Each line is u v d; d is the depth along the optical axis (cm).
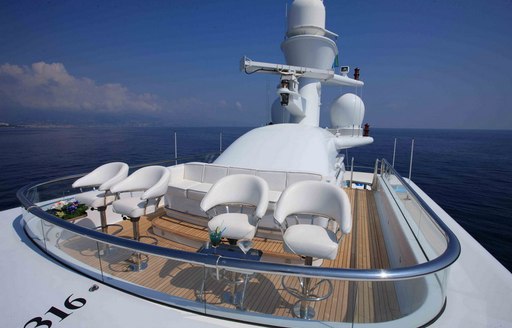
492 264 252
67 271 223
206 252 226
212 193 272
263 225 327
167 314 174
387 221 391
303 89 616
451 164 3128
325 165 407
